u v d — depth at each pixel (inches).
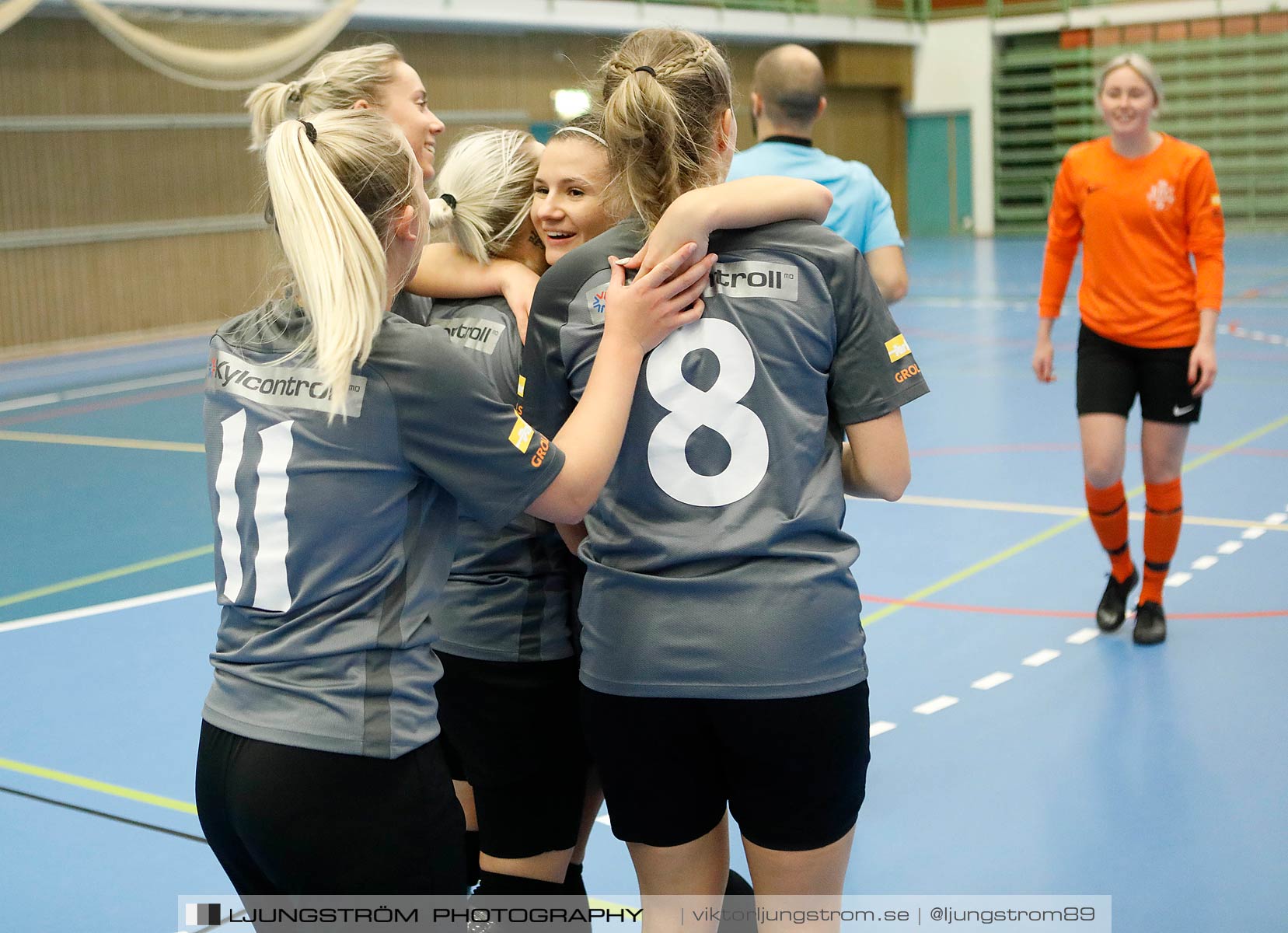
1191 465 259.1
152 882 111.6
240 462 65.6
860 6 841.5
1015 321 504.4
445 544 68.7
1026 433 303.1
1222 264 158.2
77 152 515.8
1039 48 868.0
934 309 547.2
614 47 77.8
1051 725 137.8
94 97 519.5
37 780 132.5
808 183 69.9
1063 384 366.3
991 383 374.6
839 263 68.9
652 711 69.4
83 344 524.1
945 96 894.4
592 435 66.3
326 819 63.1
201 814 66.9
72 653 173.0
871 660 159.6
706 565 68.1
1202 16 812.0
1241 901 101.7
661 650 68.1
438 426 64.1
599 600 71.1
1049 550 205.5
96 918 105.7
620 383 67.1
